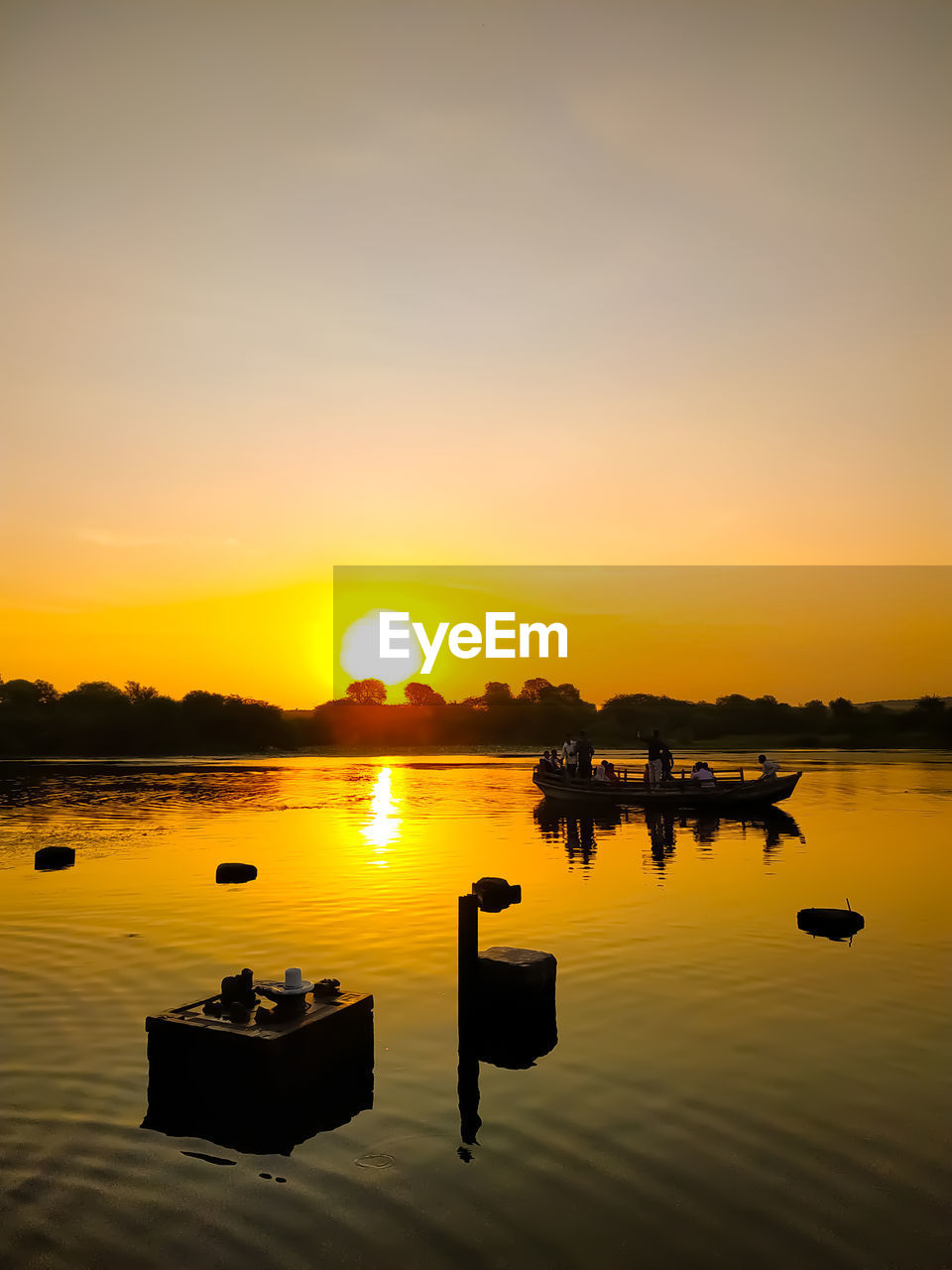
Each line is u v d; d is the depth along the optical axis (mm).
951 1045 11469
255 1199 8062
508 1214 7840
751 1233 7570
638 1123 9438
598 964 14898
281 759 90312
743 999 13211
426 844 28938
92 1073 10500
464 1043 11164
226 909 18906
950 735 96875
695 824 34312
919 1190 8203
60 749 96125
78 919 18000
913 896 20328
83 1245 7375
